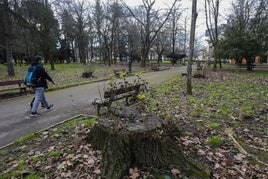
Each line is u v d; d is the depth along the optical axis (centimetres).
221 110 639
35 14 1600
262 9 2105
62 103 798
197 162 337
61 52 4638
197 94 908
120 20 3619
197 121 543
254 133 470
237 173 318
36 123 572
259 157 365
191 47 878
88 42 4906
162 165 318
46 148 414
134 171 312
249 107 670
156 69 2472
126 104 688
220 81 1338
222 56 2288
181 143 394
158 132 329
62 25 4147
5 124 568
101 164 317
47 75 645
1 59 3462
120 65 3638
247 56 2177
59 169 332
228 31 2250
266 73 1914
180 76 1686
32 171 336
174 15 3100
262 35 2036
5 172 337
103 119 396
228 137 445
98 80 1436
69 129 506
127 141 316
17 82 944
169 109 656
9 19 1591
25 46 2652
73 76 1706
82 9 3916
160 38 4003
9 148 424
